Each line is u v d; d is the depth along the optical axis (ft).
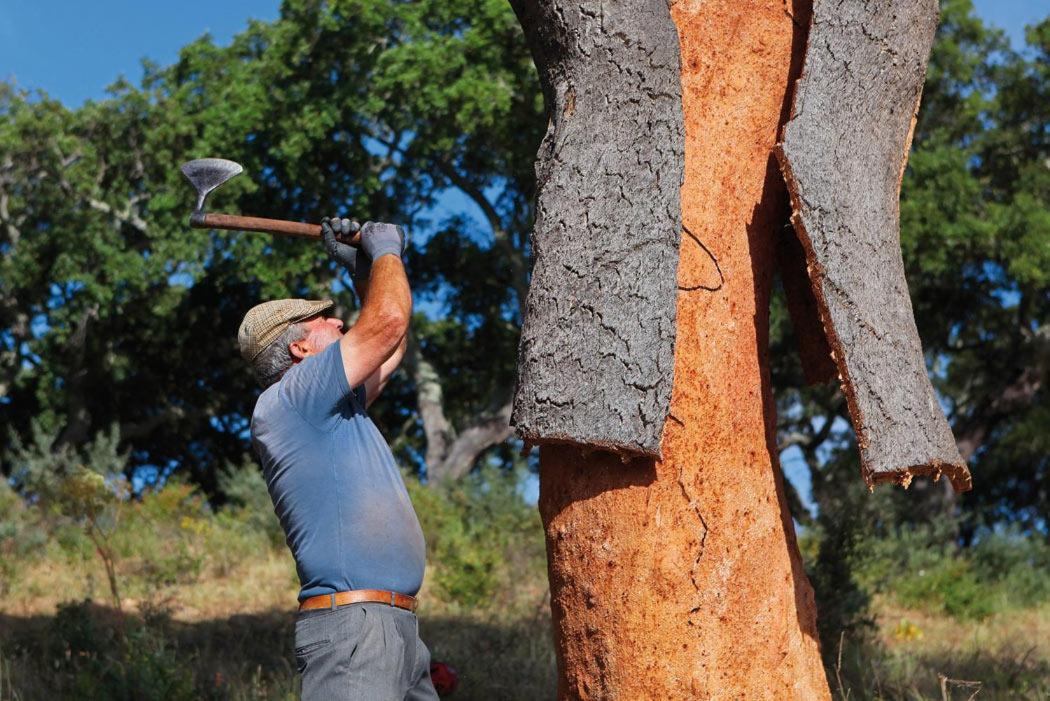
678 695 9.37
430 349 89.86
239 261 72.90
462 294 84.23
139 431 88.53
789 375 71.82
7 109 78.89
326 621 9.59
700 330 9.75
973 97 66.85
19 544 37.09
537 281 9.73
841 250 9.81
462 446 73.87
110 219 81.51
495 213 73.82
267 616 28.71
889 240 10.19
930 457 9.80
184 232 72.74
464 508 46.93
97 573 34.73
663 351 9.36
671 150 9.70
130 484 47.80
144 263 76.89
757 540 9.72
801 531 45.88
